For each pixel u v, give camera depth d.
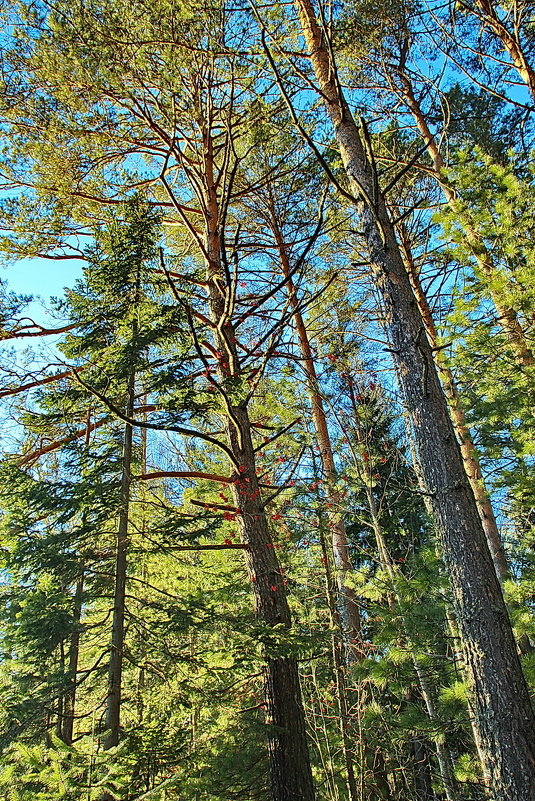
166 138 7.28
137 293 6.25
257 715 6.82
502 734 3.47
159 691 5.21
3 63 7.58
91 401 6.14
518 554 5.76
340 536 8.54
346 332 9.82
